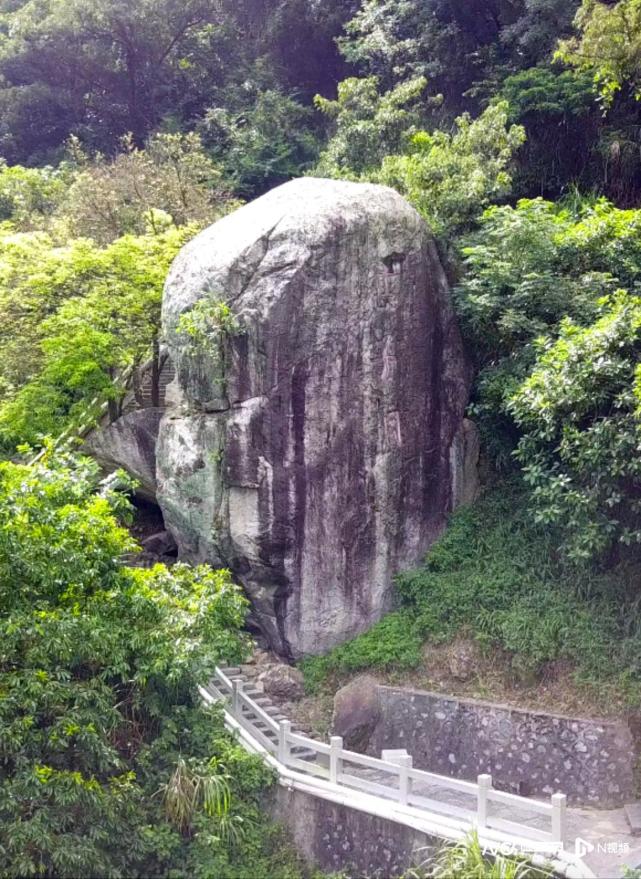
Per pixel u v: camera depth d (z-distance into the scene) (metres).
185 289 16.72
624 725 13.93
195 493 16.56
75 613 12.55
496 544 17.06
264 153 28.86
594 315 16.75
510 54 25.73
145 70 32.72
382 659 15.92
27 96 31.69
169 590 13.91
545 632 15.05
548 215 17.94
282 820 13.57
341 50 28.67
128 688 13.45
